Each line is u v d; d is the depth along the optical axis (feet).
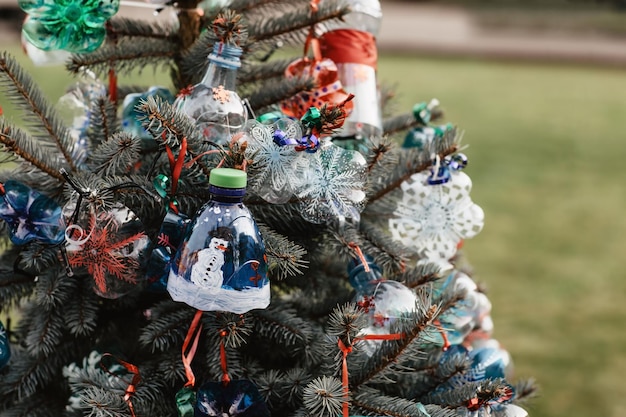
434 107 5.56
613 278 13.23
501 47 44.86
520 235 15.28
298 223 4.81
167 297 4.86
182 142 4.37
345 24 5.02
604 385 9.54
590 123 25.93
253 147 4.46
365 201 4.73
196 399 4.42
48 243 4.58
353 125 4.94
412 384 4.87
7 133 4.49
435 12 61.82
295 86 4.84
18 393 4.75
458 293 4.73
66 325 4.75
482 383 4.63
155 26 5.03
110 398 4.45
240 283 4.24
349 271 4.87
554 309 11.87
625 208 17.24
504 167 20.10
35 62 4.84
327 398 4.27
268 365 4.95
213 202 4.29
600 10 61.05
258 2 5.07
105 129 4.80
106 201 4.42
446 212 4.94
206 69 4.78
